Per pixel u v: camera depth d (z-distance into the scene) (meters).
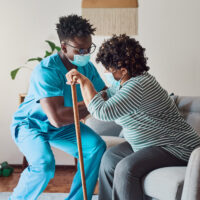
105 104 1.97
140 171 2.02
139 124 2.09
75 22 2.31
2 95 4.15
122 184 2.02
